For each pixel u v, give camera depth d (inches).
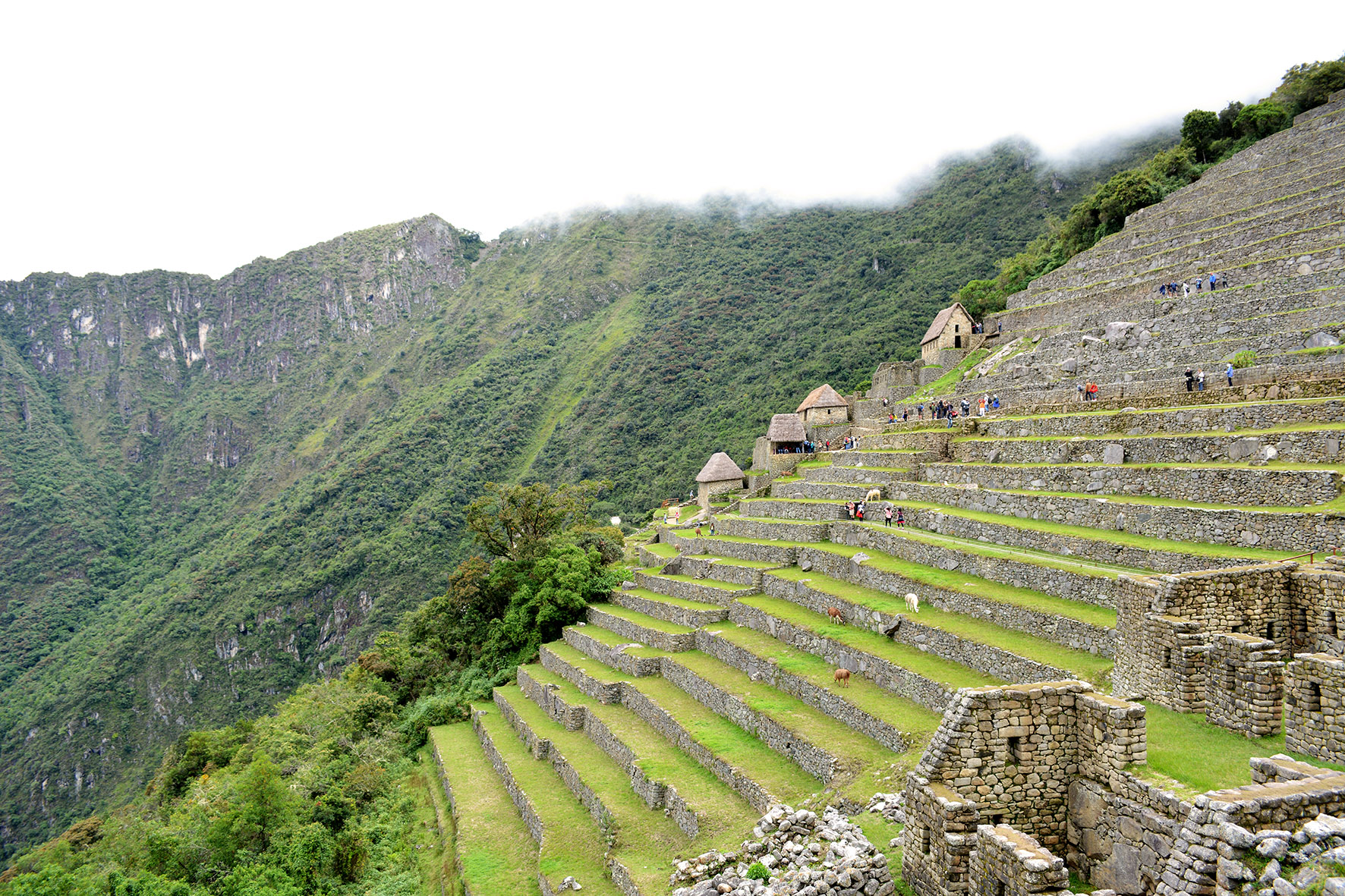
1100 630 892.0
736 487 2876.5
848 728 992.2
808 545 1653.5
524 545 2568.9
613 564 2396.7
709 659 1433.3
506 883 1082.7
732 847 818.2
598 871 982.4
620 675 1569.9
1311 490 972.6
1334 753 494.0
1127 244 2564.0
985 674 954.1
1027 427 1654.8
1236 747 547.2
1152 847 452.4
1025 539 1236.5
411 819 1539.1
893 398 2844.5
